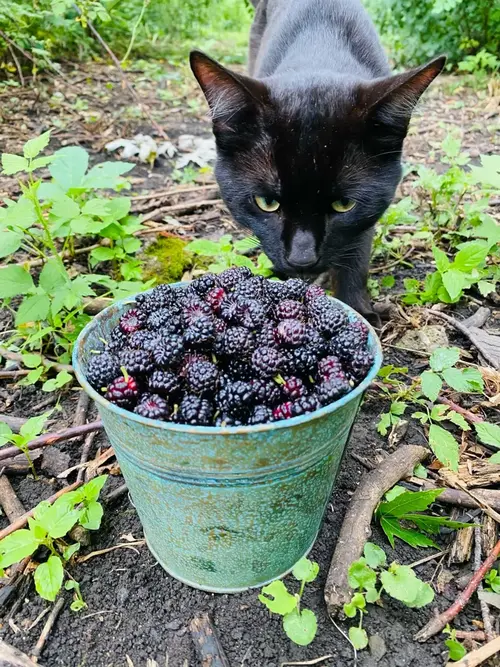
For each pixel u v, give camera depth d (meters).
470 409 0.39
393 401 0.38
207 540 0.27
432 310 0.47
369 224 0.40
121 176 0.69
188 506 0.25
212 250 0.46
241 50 1.36
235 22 1.67
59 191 0.47
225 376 0.25
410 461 0.34
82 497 0.29
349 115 0.35
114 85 1.01
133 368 0.25
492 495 0.32
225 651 0.27
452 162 0.57
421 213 0.61
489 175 0.48
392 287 0.51
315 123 0.35
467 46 1.07
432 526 0.31
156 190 0.67
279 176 0.36
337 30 0.49
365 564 0.27
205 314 0.27
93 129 0.80
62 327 0.44
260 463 0.23
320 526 0.31
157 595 0.29
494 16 1.05
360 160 0.37
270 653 0.27
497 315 0.47
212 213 0.62
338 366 0.25
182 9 1.40
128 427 0.23
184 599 0.29
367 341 0.27
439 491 0.29
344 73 0.41
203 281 0.30
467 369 0.36
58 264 0.43
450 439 0.33
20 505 0.33
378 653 0.26
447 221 0.57
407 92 0.34
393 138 0.37
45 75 0.98
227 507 0.25
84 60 1.11
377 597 0.27
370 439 0.37
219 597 0.29
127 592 0.29
